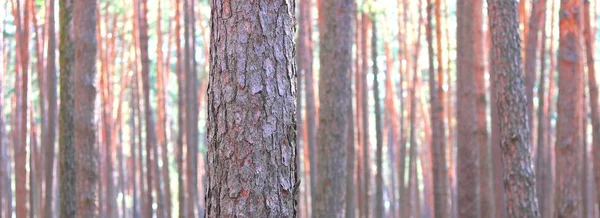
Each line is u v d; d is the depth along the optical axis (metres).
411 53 22.31
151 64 23.81
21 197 14.77
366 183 17.52
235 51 4.54
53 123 13.36
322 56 9.87
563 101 10.57
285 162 4.57
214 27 4.66
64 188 10.05
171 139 26.02
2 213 17.72
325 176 9.79
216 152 4.57
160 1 20.22
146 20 15.38
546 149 17.06
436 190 13.66
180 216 15.77
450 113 19.58
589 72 12.48
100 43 19.03
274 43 4.59
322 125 9.84
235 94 4.52
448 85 19.34
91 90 9.78
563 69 10.56
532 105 12.66
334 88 9.78
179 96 16.53
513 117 8.19
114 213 20.77
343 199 9.89
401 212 19.02
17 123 17.33
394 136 23.12
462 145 11.23
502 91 8.24
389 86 23.00
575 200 10.54
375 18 16.41
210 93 4.64
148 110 15.57
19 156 14.95
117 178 25.62
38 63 17.14
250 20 4.55
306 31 17.48
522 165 8.18
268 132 4.52
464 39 11.41
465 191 11.17
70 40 10.17
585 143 14.56
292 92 4.66
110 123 19.06
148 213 16.05
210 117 4.63
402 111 19.73
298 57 14.97
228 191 4.50
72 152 10.12
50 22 13.31
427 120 23.08
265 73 4.54
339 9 9.81
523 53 15.02
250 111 4.51
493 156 12.90
